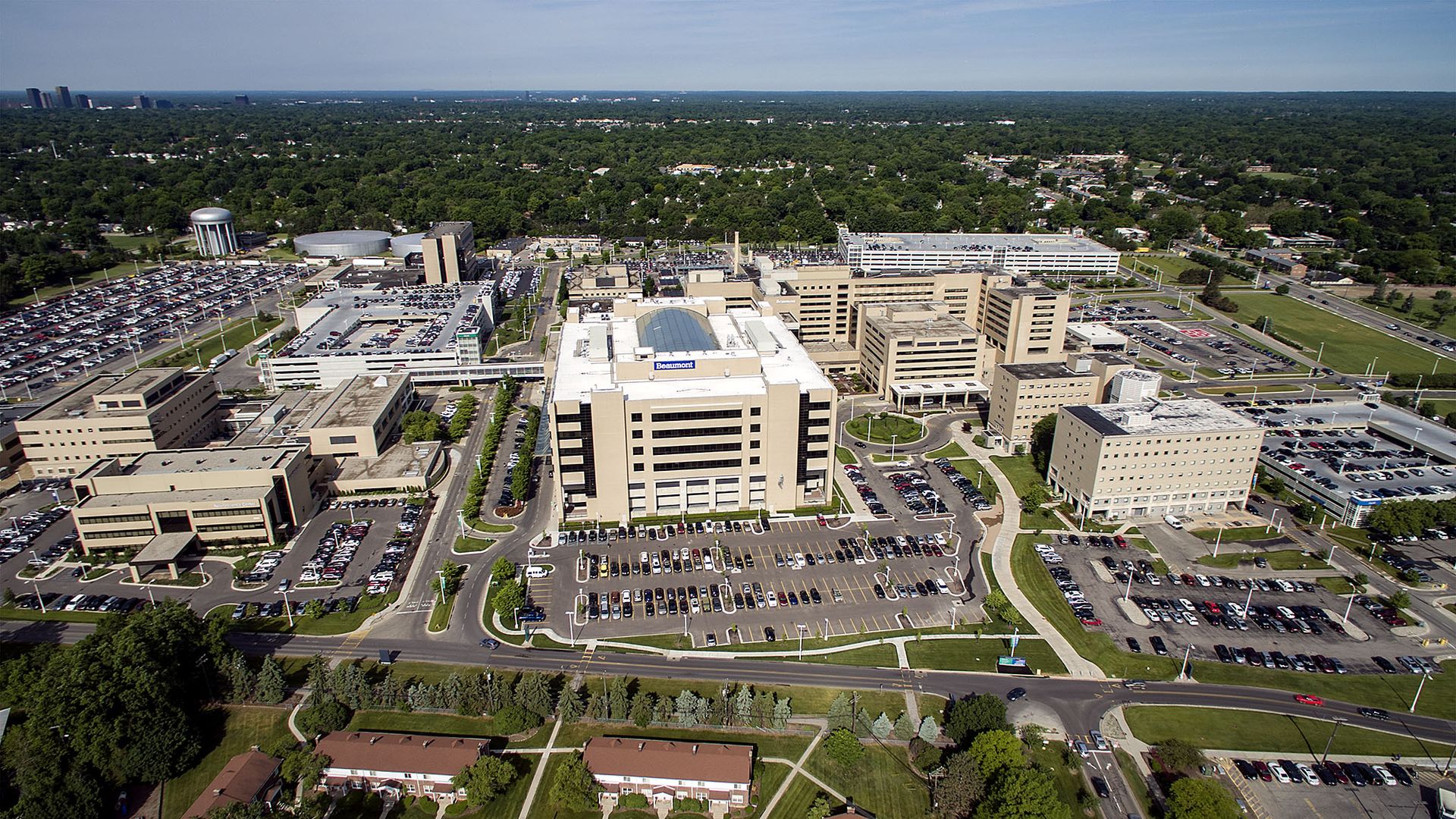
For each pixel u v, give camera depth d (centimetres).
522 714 12975
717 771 11969
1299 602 16788
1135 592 17088
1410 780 12438
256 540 18638
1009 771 11450
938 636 15638
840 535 19212
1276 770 12506
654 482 19838
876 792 12219
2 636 15400
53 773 11475
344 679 13475
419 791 12112
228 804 11225
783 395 19225
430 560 18075
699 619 16112
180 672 13300
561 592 16950
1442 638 15662
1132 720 13562
